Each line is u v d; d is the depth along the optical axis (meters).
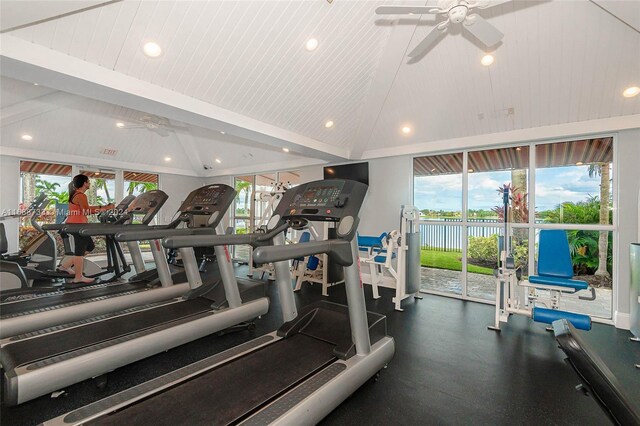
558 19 2.78
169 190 7.64
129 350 2.24
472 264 4.57
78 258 4.02
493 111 3.89
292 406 1.55
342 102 4.10
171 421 1.42
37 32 2.11
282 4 2.61
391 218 5.22
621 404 0.86
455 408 1.99
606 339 3.12
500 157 4.34
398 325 3.44
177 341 2.56
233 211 7.92
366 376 2.04
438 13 2.21
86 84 2.48
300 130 4.40
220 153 7.03
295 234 6.40
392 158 5.21
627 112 3.35
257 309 3.30
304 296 4.48
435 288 4.91
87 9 2.11
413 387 2.21
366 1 2.79
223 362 1.97
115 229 3.21
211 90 3.17
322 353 2.12
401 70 3.72
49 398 2.04
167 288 3.51
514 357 2.68
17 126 4.80
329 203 2.08
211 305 3.07
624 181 3.45
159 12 2.35
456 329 3.32
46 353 2.06
